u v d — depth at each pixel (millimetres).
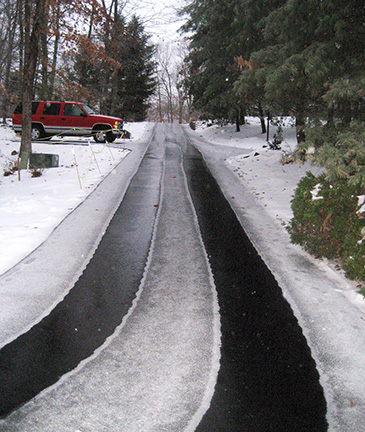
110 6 26844
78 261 6586
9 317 4762
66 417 3193
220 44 23094
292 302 5348
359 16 10000
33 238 7648
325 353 4203
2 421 3127
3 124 31469
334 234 6520
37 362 3918
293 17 10734
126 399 3428
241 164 17781
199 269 6438
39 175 14594
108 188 12102
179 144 25719
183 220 9172
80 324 4680
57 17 15500
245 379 3754
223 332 4582
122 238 7797
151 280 5977
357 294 5484
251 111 28547
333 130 8797
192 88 34219
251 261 6809
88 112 22062
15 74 26609
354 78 8758
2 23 27016
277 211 10117
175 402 3408
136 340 4367
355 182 6406
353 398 3527
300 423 3215
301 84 10281
